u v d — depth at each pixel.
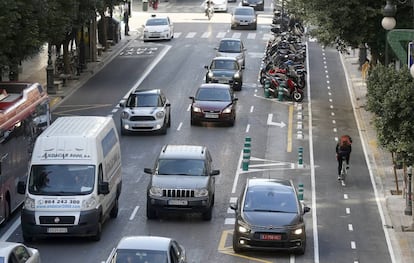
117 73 114.31
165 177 57.44
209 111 85.12
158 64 120.62
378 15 87.69
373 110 55.62
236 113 92.19
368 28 88.31
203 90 87.88
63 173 53.06
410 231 56.84
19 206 58.94
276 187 53.19
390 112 51.53
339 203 63.56
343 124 88.81
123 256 39.69
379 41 89.12
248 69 118.06
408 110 50.91
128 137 81.25
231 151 76.81
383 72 55.75
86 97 98.69
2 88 65.75
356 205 63.09
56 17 87.38
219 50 117.25
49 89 99.50
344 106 97.25
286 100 99.25
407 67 52.44
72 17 96.62
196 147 61.53
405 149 51.59
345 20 87.62
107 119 60.03
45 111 67.19
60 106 93.62
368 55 128.50
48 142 54.25
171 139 80.56
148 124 81.56
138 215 58.88
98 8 108.25
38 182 52.78
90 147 54.03
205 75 111.44
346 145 68.25
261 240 49.91
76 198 51.91
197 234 54.81
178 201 56.38
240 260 49.91
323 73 117.19
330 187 67.62
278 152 77.38
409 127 51.50
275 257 50.78
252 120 89.19
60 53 120.75
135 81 108.56
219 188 65.81
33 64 118.75
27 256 40.56
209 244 52.84
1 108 57.50
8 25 71.88
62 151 53.81
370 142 81.81
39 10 81.06
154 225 56.56
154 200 56.50
